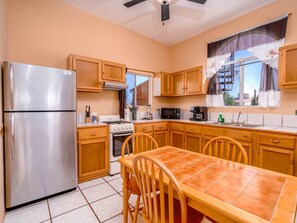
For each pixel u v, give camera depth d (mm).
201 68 3523
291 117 2547
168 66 4562
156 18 3264
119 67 3146
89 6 2916
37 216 1744
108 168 2785
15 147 1805
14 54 2406
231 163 1340
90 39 3137
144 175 1077
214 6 2846
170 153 1607
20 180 1851
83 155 2508
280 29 2596
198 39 3916
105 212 1820
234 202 803
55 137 2078
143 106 4090
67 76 2170
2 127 1695
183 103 4273
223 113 3398
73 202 2002
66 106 2162
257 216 701
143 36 3990
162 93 4043
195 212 1202
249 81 3113
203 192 892
